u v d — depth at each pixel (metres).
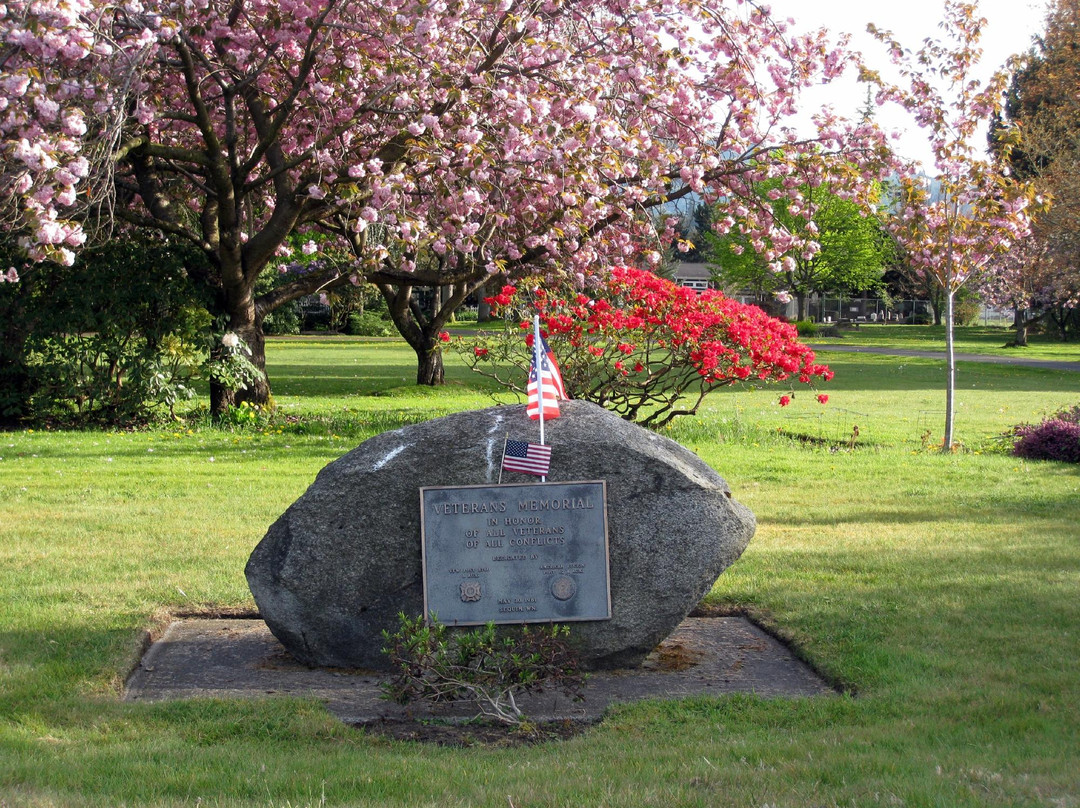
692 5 14.74
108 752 4.41
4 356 16.72
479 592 5.70
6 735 4.58
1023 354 42.97
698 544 5.77
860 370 33.28
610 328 13.85
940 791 3.78
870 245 57.03
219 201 15.90
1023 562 7.93
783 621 6.52
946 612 6.57
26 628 6.27
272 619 5.82
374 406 20.44
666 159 15.20
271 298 18.00
